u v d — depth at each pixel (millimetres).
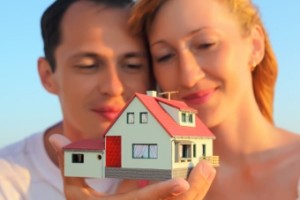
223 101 707
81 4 742
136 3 721
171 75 709
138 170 595
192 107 701
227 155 766
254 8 756
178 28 686
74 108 755
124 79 739
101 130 743
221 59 689
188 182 578
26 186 811
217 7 692
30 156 835
